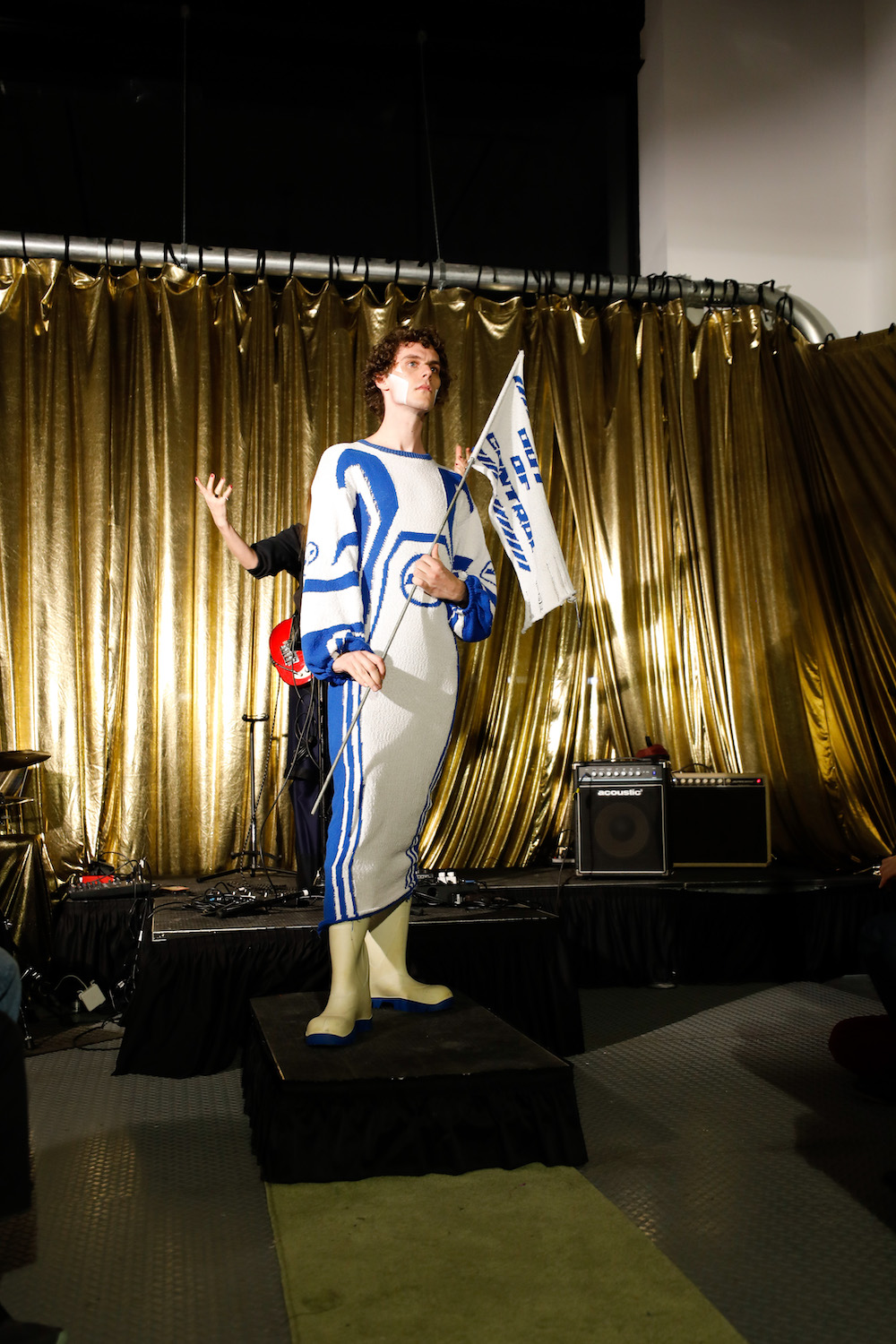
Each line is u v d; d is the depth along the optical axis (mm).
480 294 4812
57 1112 2438
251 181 4938
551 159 5258
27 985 3270
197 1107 2469
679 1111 2402
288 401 4496
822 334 4945
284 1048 2102
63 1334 1375
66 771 4137
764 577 4719
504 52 5148
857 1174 2037
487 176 5180
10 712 4137
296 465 4480
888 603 4617
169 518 4320
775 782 4613
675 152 5086
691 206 5078
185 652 4305
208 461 4387
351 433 4508
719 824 3990
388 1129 1948
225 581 4363
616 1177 2016
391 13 5012
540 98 5262
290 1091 1923
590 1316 1476
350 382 4527
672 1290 1550
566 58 5207
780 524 4738
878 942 2066
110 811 4250
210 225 4883
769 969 3736
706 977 3730
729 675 4676
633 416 4793
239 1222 1836
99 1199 1938
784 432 4824
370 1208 1817
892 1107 2424
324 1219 1773
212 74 4922
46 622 4188
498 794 4586
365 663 2066
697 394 4898
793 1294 1578
